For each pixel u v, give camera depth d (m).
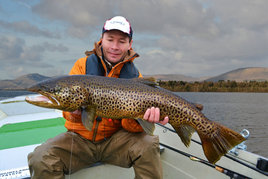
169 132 1.50
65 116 0.98
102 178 1.07
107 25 1.03
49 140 0.95
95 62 1.08
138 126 0.99
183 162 1.33
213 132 0.92
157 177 0.93
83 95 0.85
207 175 1.21
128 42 1.09
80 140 0.99
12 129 1.56
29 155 0.88
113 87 0.88
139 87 0.91
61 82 0.83
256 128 6.12
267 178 0.95
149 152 0.93
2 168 0.97
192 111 0.93
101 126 1.00
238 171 1.08
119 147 0.99
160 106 0.90
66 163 0.92
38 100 0.81
